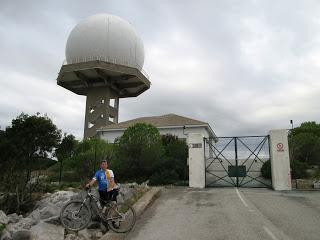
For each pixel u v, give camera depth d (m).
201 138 19.31
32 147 12.41
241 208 11.79
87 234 8.32
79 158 21.28
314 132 36.91
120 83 47.09
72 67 41.84
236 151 19.88
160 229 8.89
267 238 7.80
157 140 22.05
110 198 8.66
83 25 43.03
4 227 7.76
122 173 21.58
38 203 12.02
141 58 45.88
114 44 42.53
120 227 8.80
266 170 21.16
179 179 21.05
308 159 27.64
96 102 45.44
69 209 8.47
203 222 9.62
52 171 22.05
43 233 7.66
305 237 7.90
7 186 12.02
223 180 20.66
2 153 11.64
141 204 12.06
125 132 22.45
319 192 16.19
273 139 18.30
